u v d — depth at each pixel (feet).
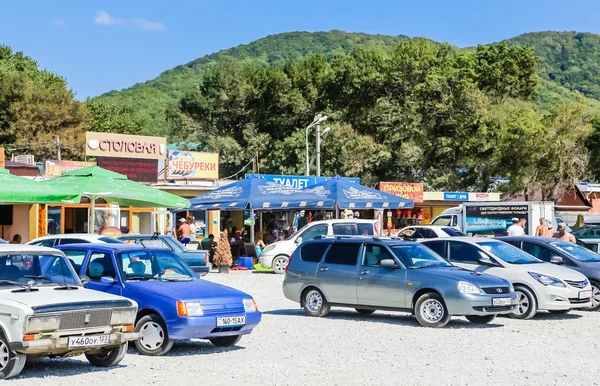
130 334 34.65
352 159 230.48
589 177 250.98
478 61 266.98
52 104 230.89
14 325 31.42
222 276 89.04
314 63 279.49
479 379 33.42
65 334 32.24
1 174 57.06
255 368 35.76
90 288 40.47
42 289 34.37
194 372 34.60
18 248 36.09
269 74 272.92
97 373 34.09
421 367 36.32
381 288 52.85
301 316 57.00
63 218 119.24
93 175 71.56
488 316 53.16
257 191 98.68
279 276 89.25
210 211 142.41
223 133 274.98
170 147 270.87
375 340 45.03
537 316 58.54
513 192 218.38
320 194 100.89
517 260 59.77
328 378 33.47
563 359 38.88
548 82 599.57
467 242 59.77
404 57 247.50
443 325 50.60
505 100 250.37
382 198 101.91
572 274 57.88
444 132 242.78
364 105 254.47
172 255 43.83
